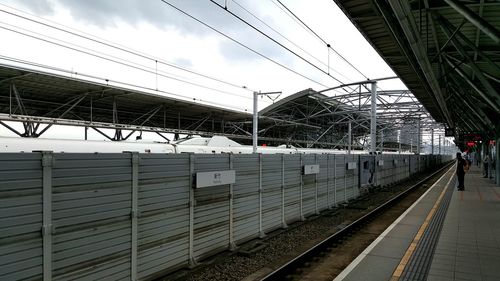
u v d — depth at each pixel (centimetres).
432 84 1405
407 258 652
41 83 1703
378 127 6084
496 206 1279
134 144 1245
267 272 645
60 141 1036
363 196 1723
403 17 725
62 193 450
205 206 714
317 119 5034
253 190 881
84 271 476
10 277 394
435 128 6988
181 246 650
